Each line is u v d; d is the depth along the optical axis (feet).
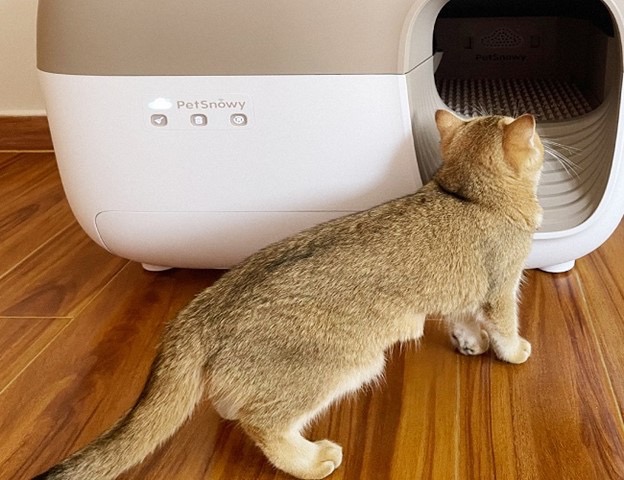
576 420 2.86
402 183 3.34
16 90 5.95
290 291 2.61
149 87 3.22
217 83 3.18
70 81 3.25
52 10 3.20
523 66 4.61
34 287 4.05
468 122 3.12
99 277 4.14
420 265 2.80
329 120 3.21
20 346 3.51
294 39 3.07
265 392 2.56
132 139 3.34
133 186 3.48
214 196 3.47
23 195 5.29
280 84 3.15
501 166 2.93
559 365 3.19
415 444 2.80
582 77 4.27
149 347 3.47
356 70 3.10
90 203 3.59
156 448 2.82
